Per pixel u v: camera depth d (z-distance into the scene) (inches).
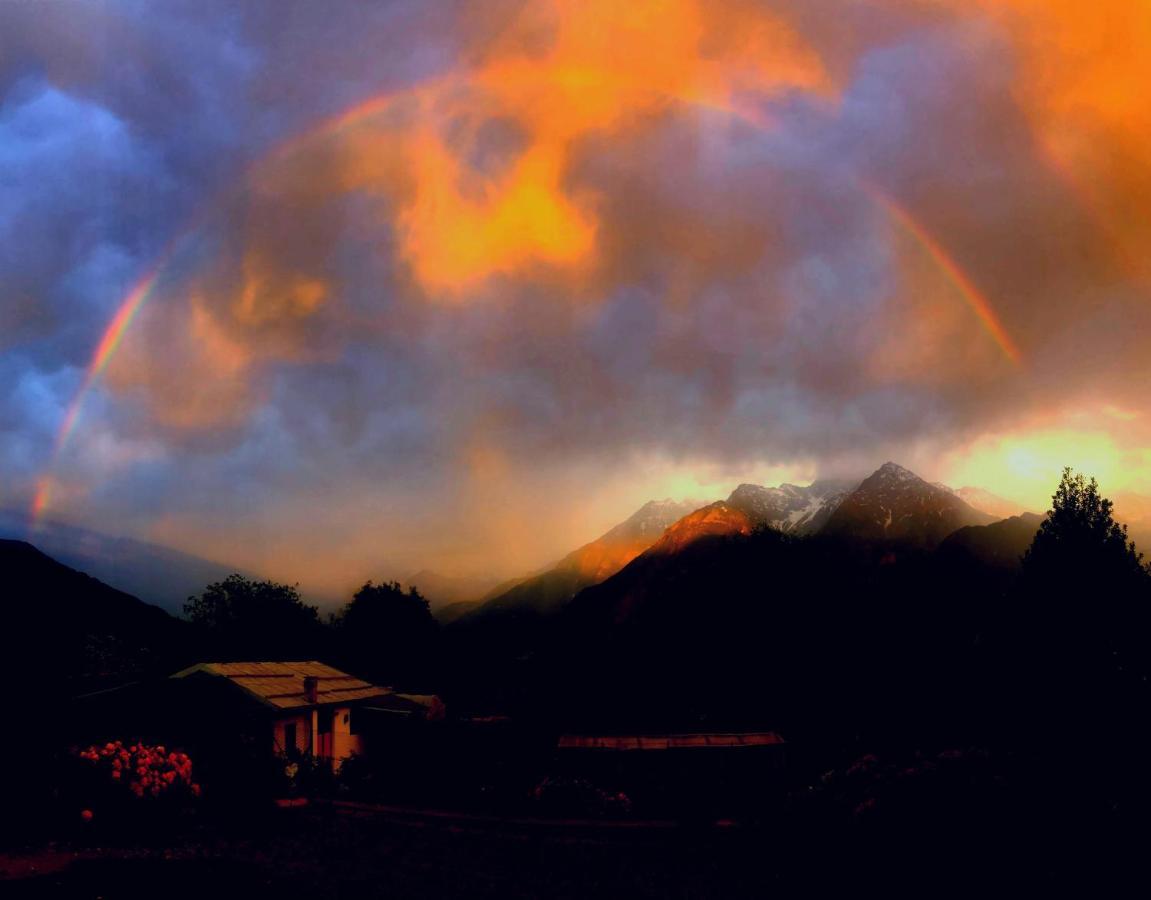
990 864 471.2
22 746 639.1
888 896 477.4
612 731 1439.5
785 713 1844.2
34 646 1163.9
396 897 484.4
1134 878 422.3
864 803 645.3
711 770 1259.8
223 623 2250.2
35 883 428.1
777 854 634.8
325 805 832.9
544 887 536.7
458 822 797.2
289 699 1131.9
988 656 1003.9
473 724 1446.9
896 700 1667.1
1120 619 775.1
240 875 494.0
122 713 1033.5
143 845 558.6
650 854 661.3
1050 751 707.4
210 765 757.9
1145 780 559.5
